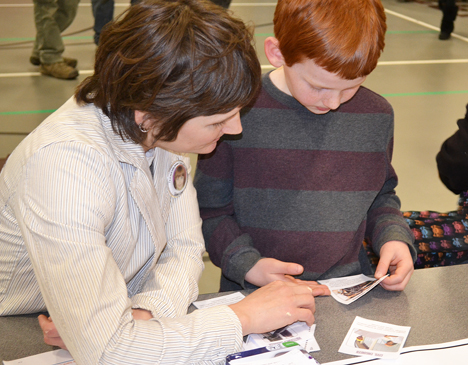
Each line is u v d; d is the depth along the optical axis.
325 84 1.03
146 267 1.08
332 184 1.30
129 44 0.78
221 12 0.81
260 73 0.83
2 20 7.20
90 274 0.79
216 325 0.91
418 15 8.77
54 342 0.92
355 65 0.98
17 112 4.27
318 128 1.28
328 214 1.30
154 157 1.05
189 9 0.78
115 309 0.83
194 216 1.18
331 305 1.10
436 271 1.24
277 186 1.30
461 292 1.15
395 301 1.12
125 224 0.94
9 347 0.94
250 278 1.18
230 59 0.77
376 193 1.32
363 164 1.31
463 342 0.98
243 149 1.30
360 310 1.08
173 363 0.86
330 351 0.95
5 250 0.95
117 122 0.86
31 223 0.79
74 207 0.78
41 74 5.16
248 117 1.28
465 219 1.84
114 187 0.87
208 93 0.77
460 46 6.91
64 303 0.79
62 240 0.78
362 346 0.97
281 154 1.29
